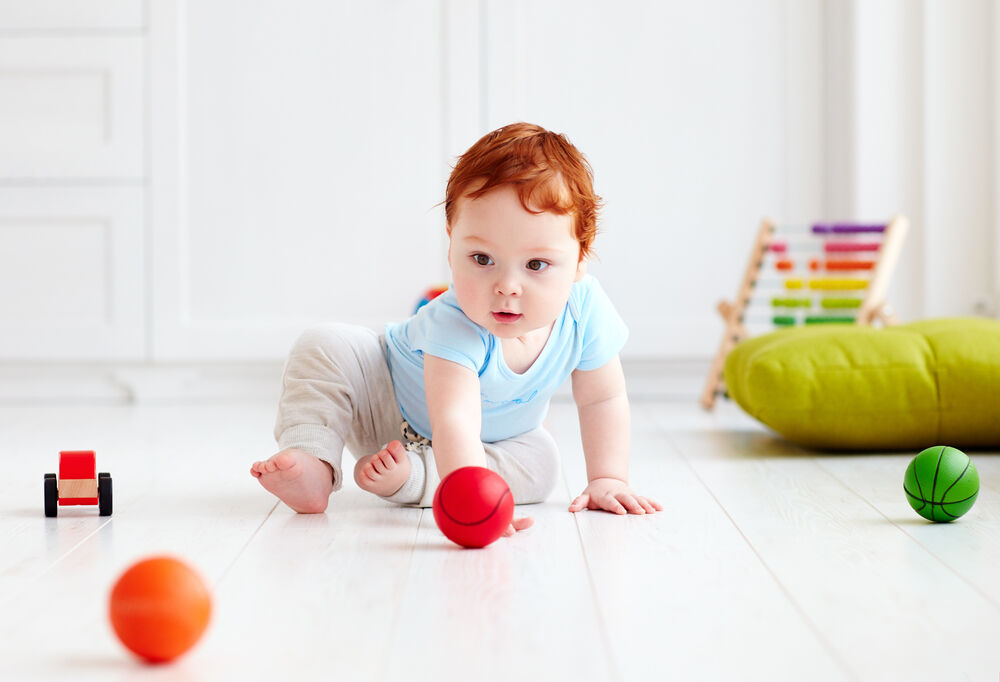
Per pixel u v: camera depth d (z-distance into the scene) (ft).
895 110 8.84
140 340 9.02
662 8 9.03
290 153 9.02
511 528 3.95
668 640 2.81
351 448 4.87
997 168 8.71
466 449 4.05
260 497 4.75
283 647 2.75
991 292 8.80
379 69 9.00
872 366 5.83
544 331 4.33
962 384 5.79
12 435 6.97
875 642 2.80
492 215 3.86
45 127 8.91
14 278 8.97
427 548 3.77
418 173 9.05
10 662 2.67
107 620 2.72
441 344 4.16
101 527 4.16
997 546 3.80
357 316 9.13
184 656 2.69
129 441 6.65
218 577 3.41
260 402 9.02
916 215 8.88
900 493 4.78
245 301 9.09
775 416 5.88
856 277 8.75
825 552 3.72
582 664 2.64
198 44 8.93
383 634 2.85
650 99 9.05
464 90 9.00
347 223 9.07
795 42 9.05
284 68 8.97
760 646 2.77
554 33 9.02
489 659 2.67
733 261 9.16
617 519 4.26
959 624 2.94
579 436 6.79
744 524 4.16
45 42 8.84
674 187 9.11
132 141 8.93
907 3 8.80
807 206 9.12
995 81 8.68
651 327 9.09
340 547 3.79
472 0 8.96
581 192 3.97
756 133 9.09
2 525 4.20
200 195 9.00
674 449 6.17
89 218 8.97
